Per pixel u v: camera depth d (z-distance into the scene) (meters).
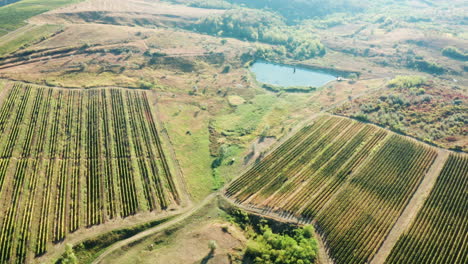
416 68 192.50
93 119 126.19
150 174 104.69
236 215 93.69
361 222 88.88
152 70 172.50
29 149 107.19
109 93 143.62
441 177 102.88
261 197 98.75
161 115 135.62
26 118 119.94
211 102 152.00
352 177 104.38
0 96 128.50
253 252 79.88
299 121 137.00
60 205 90.19
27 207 88.06
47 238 81.19
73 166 103.88
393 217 90.44
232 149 120.38
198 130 130.88
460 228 85.88
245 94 161.75
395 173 105.44
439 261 78.19
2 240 79.25
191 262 77.56
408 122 130.62
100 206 91.50
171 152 116.56
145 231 87.12
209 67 187.12
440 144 116.75
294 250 78.94
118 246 82.62
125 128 123.94
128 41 194.38
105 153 110.81
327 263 79.69
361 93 160.38
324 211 92.31
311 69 196.88
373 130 126.38
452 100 144.62
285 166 110.88
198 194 100.69
